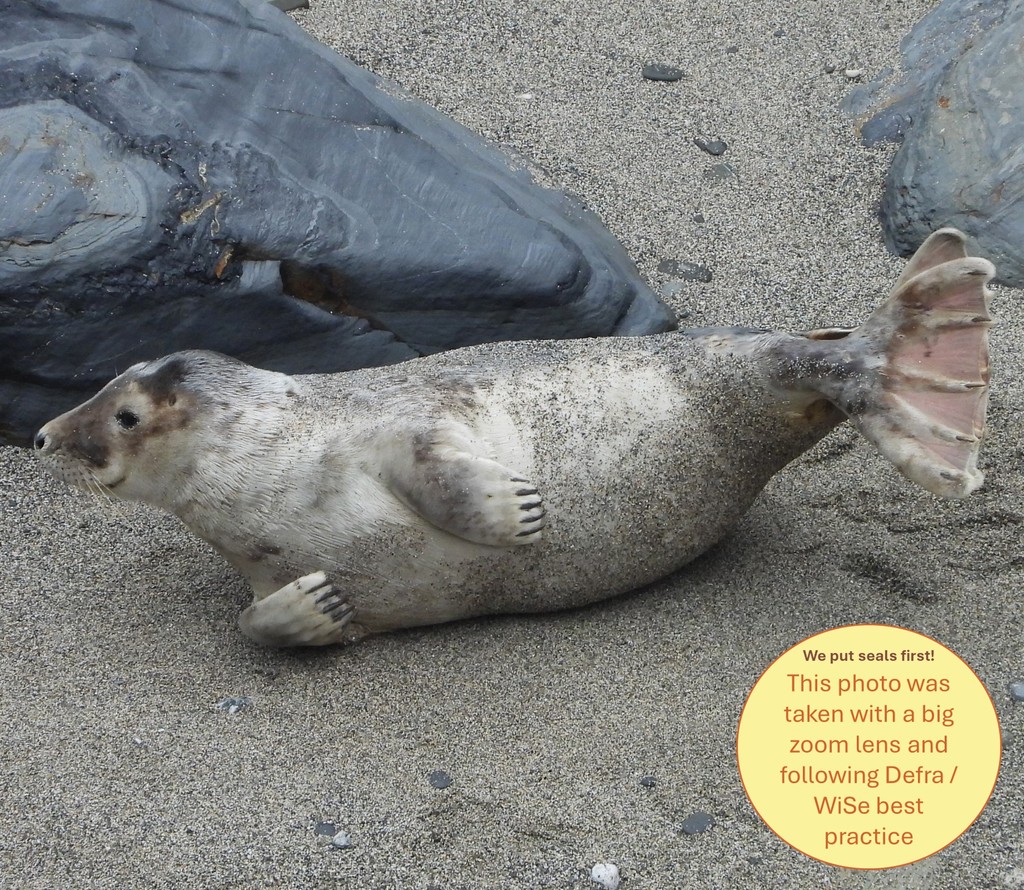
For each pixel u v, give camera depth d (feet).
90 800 14.24
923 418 14.48
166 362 15.12
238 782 14.32
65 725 14.65
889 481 15.87
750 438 15.03
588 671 14.82
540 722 14.56
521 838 14.01
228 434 14.97
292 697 14.80
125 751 14.49
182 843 14.03
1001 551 15.33
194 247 16.17
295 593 14.84
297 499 14.92
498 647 15.02
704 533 15.17
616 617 15.15
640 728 14.49
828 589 15.20
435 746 14.47
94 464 15.08
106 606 15.44
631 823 14.05
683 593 15.26
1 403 16.31
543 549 14.93
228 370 15.15
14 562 15.74
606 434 14.99
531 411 15.01
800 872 13.84
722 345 15.08
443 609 15.10
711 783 14.21
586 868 13.88
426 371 15.21
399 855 13.97
